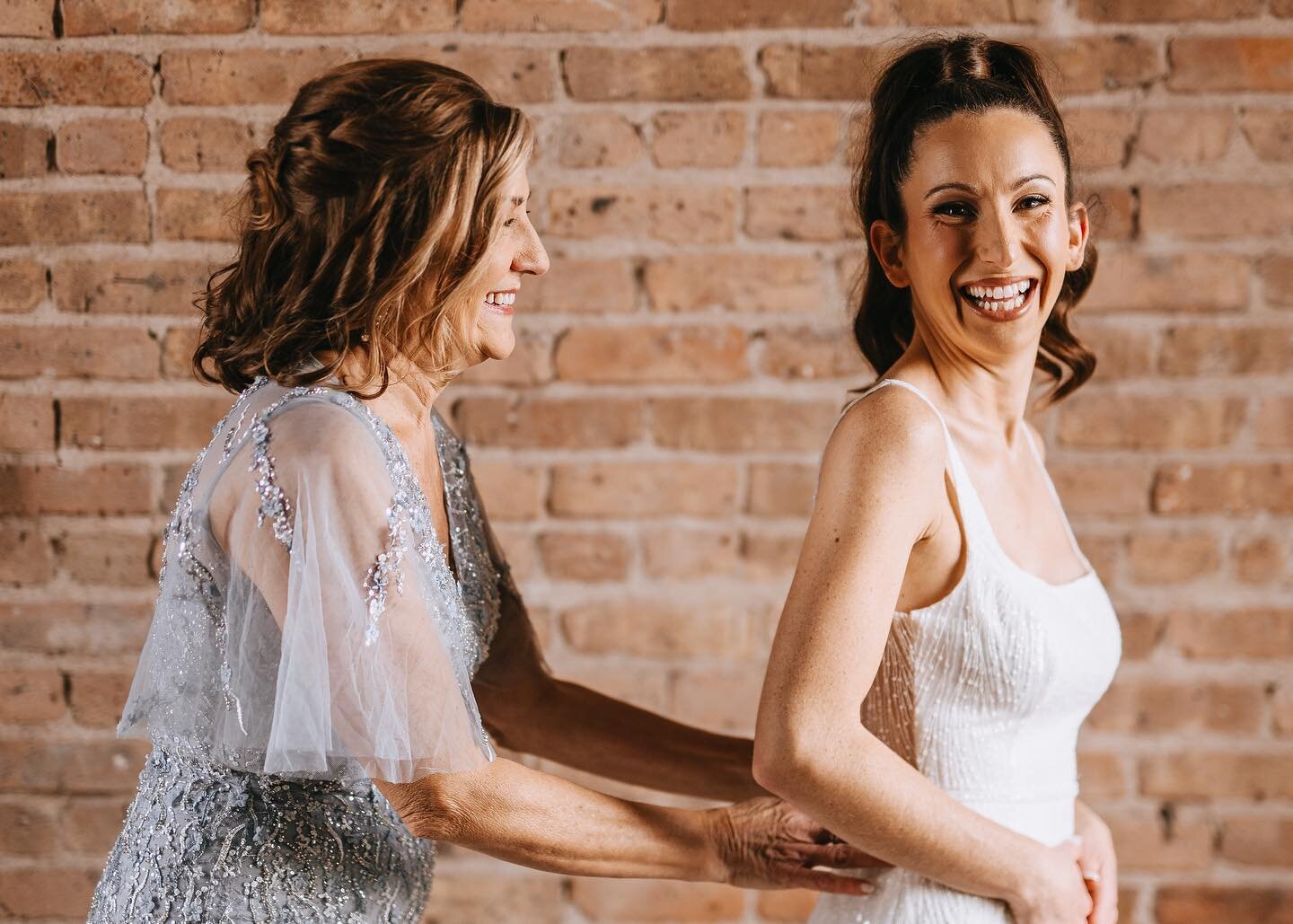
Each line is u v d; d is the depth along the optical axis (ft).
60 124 5.23
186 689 3.34
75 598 5.45
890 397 3.37
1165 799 5.55
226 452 3.30
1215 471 5.39
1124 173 5.27
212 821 3.28
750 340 5.35
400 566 3.14
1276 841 5.54
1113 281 5.32
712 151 5.26
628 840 3.47
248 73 5.21
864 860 3.60
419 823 3.31
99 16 5.17
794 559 5.44
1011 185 3.30
